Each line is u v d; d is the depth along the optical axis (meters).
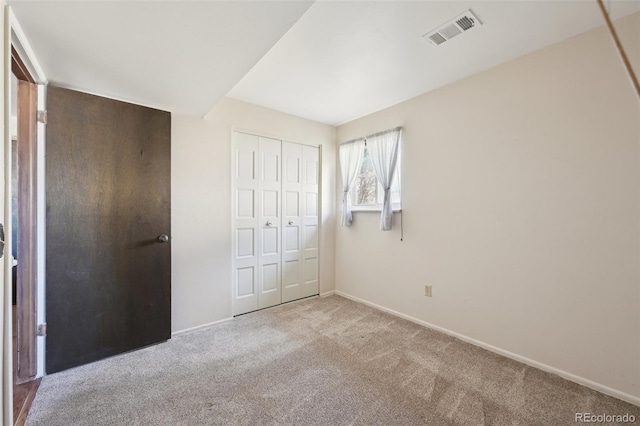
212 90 2.08
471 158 2.30
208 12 1.30
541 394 1.67
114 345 2.08
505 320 2.11
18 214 1.77
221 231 2.72
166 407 1.55
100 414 1.50
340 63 2.14
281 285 3.25
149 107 2.29
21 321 1.77
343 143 3.50
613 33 0.59
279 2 1.25
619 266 1.65
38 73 1.74
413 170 2.73
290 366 1.96
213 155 2.67
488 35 1.79
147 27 1.39
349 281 3.47
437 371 1.90
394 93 2.66
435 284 2.56
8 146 1.22
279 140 3.21
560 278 1.86
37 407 1.54
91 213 2.00
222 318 2.73
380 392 1.68
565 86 1.83
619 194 1.64
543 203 1.93
